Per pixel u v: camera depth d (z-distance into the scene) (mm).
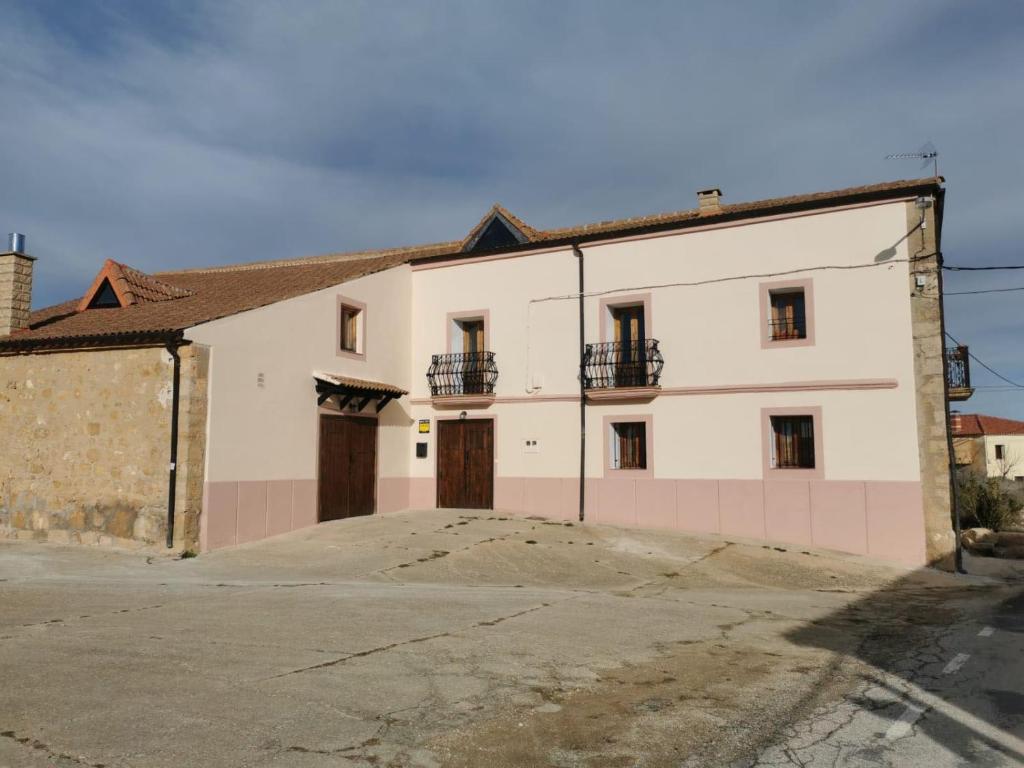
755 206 17078
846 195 14781
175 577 11133
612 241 17203
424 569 12141
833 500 14656
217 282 20234
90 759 4527
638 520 16406
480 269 18734
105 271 17281
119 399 13352
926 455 13977
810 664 7129
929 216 14297
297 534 14547
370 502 17484
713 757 4773
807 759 4746
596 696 5984
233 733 4977
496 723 5316
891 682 6520
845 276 14875
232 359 13656
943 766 4648
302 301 15508
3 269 15414
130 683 5977
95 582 10602
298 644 7297
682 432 16141
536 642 7668
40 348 13969
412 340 19344
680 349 16297
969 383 15188
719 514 15648
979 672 6875
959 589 12078
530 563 12820
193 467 12797
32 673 6215
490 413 18281
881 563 13750
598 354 17094
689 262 16359
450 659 6902
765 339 15539
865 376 14562
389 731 5102
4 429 14383
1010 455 43500
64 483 13680
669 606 10039
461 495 18453
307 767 4504
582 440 17109
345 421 16766
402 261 19156
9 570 11258
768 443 15367
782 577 12523
